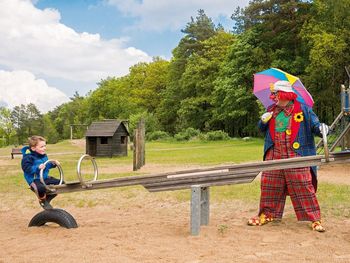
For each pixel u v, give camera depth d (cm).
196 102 6762
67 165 2184
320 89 4712
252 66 5416
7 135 11044
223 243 548
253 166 594
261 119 652
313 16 4803
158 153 3123
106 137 2969
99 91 8888
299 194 624
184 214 791
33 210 893
